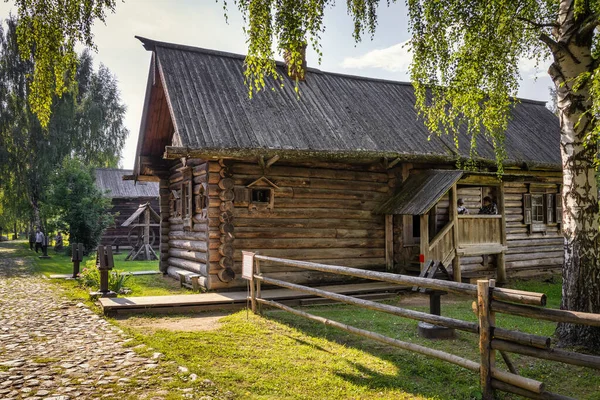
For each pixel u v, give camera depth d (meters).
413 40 8.37
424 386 4.74
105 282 9.96
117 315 8.27
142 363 5.25
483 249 11.79
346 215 11.88
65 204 21.86
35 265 17.84
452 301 10.44
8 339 6.39
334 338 6.57
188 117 10.71
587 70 6.38
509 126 16.12
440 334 6.55
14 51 27.34
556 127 17.38
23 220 34.25
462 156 12.75
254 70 7.33
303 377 4.95
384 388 4.66
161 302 8.66
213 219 10.51
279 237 11.12
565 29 6.44
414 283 4.94
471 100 8.70
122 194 30.17
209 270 10.44
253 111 11.75
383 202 12.21
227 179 10.51
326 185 11.68
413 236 13.20
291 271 11.21
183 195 13.34
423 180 12.01
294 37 6.88
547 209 15.64
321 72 14.88
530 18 7.81
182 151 9.66
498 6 7.12
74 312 8.41
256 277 8.09
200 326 7.42
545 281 14.33
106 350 5.80
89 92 31.53
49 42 7.81
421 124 13.88
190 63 12.71
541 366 5.50
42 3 7.59
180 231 13.67
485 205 12.95
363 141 12.02
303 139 11.29
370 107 13.95
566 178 6.52
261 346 6.12
